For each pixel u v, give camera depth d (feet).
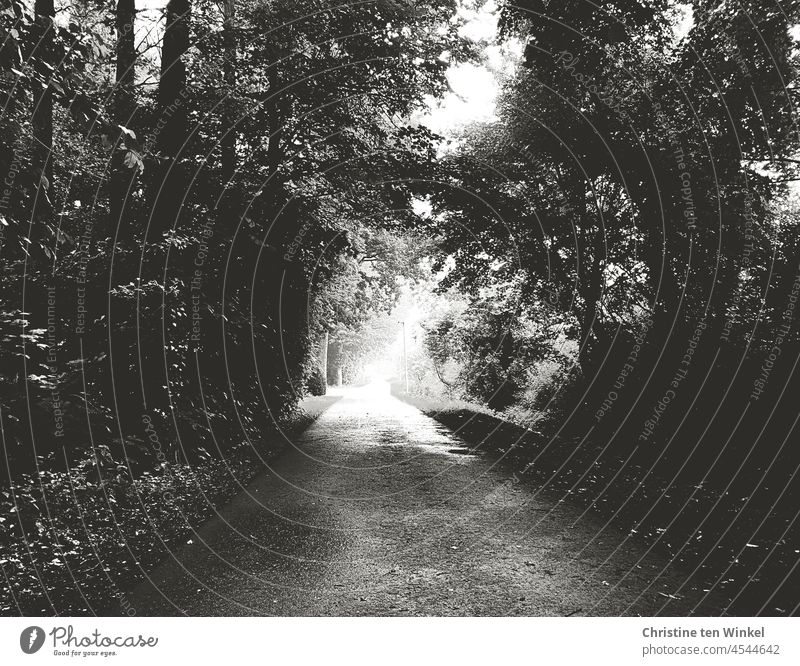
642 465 29.30
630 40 30.83
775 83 29.89
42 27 16.03
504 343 61.05
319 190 48.47
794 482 22.27
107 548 16.74
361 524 22.15
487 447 45.55
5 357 18.49
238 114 36.88
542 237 48.78
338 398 149.79
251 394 45.50
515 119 46.32
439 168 48.42
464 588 15.39
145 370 26.91
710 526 18.62
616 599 14.34
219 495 25.84
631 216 41.29
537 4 30.76
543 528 21.15
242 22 34.24
